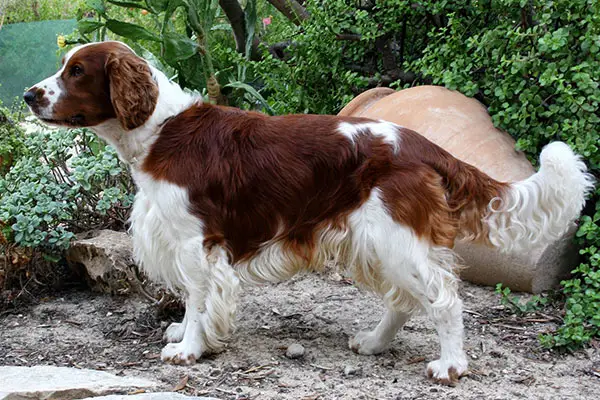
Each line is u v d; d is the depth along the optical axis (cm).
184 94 385
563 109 493
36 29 1162
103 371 377
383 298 379
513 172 491
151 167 372
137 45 692
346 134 365
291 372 380
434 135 515
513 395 358
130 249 479
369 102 580
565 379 381
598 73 477
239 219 372
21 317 466
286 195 367
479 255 491
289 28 719
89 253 486
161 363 390
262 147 370
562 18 505
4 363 396
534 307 461
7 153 554
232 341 421
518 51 523
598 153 488
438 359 398
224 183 368
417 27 665
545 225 369
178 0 602
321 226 369
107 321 454
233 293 376
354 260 372
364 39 627
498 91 521
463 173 368
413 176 356
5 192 505
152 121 371
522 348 418
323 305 479
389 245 356
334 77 657
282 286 510
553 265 482
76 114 371
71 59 369
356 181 360
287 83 678
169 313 450
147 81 366
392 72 656
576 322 418
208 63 636
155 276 396
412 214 354
